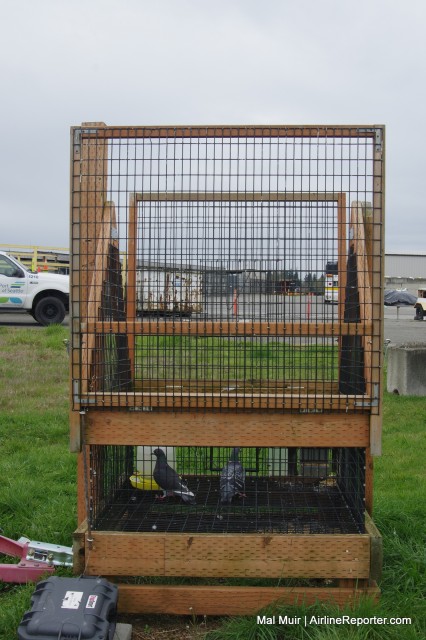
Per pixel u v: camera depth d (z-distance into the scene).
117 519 4.02
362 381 3.87
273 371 5.53
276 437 3.46
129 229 4.33
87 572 3.47
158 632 3.41
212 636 3.32
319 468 4.73
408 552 4.10
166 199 4.26
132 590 3.48
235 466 4.40
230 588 3.48
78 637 2.84
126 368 4.43
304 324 3.44
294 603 3.44
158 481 4.27
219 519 4.05
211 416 3.46
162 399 3.45
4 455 6.76
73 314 3.50
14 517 4.91
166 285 4.04
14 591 3.77
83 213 3.62
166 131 3.53
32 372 11.19
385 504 5.00
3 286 17.55
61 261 27.14
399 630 3.23
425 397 10.31
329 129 3.47
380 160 3.45
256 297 4.00
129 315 4.41
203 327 3.46
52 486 5.64
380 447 3.41
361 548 3.43
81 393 3.48
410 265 67.88
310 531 3.85
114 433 3.49
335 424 3.46
